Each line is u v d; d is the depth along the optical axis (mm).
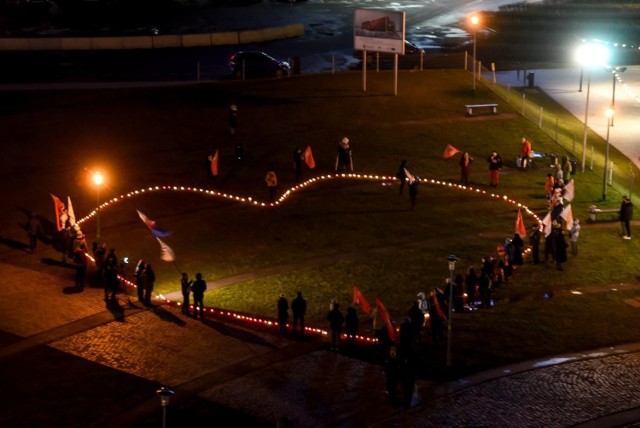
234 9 118812
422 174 64812
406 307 46656
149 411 36906
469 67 87750
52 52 92750
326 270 50781
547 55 101438
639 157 74625
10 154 64062
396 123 72688
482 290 46781
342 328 43938
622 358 42250
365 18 77375
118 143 66625
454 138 71062
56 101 74188
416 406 37531
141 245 53281
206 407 37281
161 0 116688
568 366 41281
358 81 81438
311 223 56750
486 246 54594
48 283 48594
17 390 38375
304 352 42031
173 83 79750
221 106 74125
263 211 58188
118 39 94500
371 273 50531
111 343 42469
